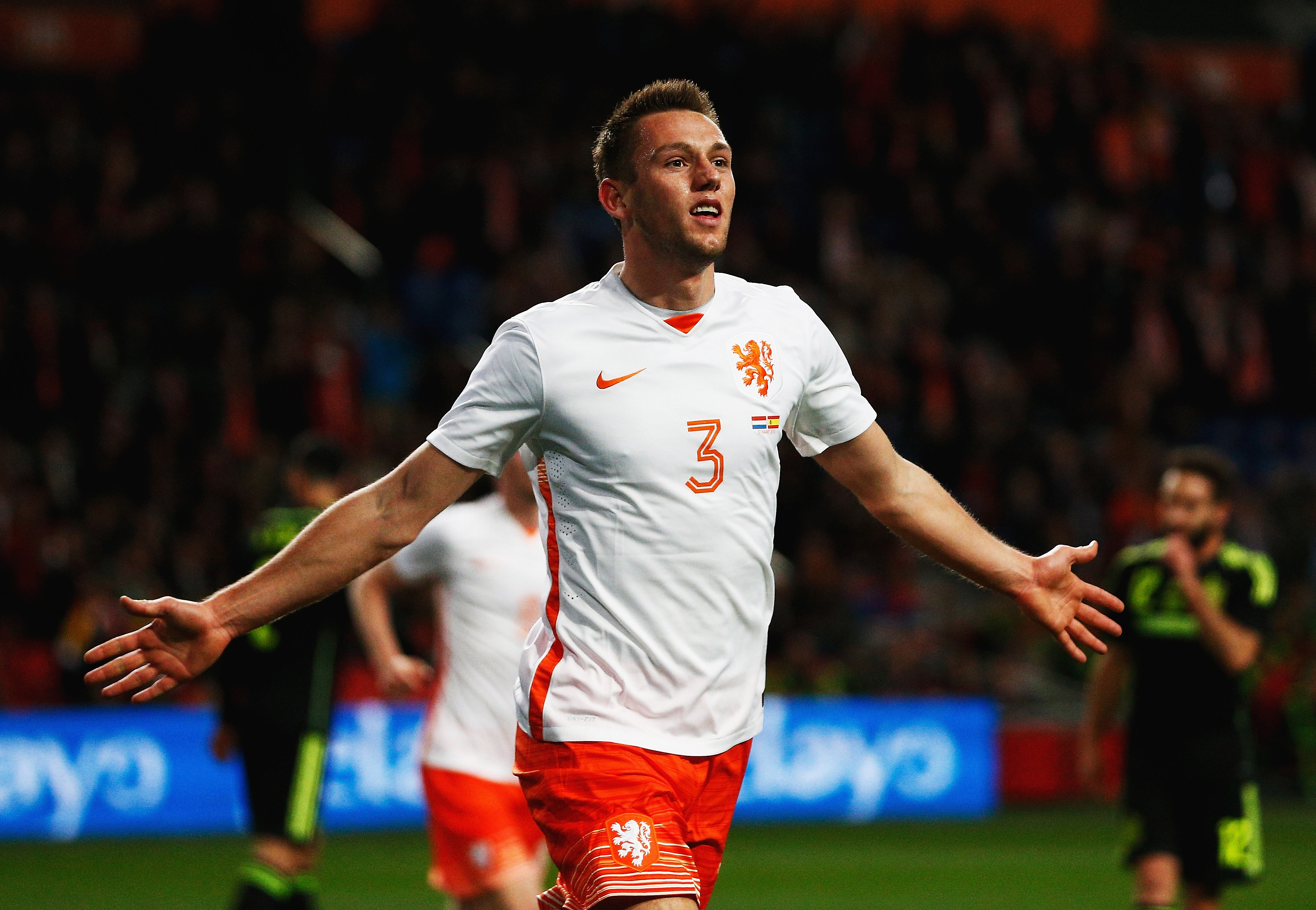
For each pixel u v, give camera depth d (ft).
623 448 38.75
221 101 228.02
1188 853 74.79
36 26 251.80
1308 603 201.36
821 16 282.77
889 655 177.47
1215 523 76.13
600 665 39.19
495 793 65.26
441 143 235.81
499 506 67.62
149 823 139.64
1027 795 173.17
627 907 37.76
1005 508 207.51
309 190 228.22
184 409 186.39
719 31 263.90
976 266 250.78
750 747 40.96
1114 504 211.61
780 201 244.83
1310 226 281.33
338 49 245.65
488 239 223.92
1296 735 184.14
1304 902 105.29
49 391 187.21
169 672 38.68
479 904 65.51
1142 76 289.12
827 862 127.03
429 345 212.84
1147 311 245.45
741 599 39.68
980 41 278.87
